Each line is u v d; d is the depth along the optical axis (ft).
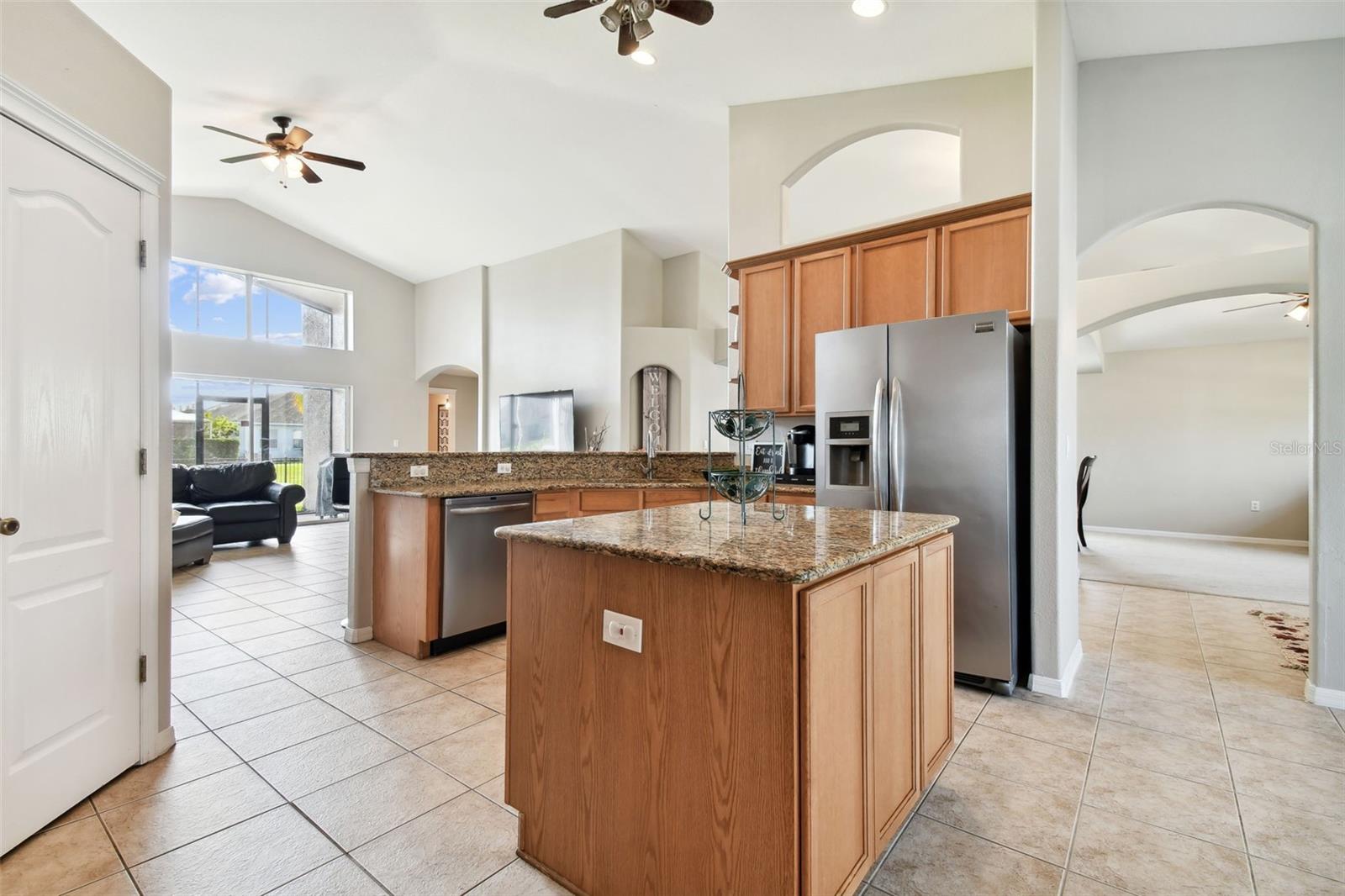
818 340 10.51
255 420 25.38
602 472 14.98
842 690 4.30
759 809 3.91
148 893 4.74
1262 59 9.12
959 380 9.07
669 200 21.30
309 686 8.93
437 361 30.35
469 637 10.94
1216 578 17.04
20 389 5.27
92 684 6.01
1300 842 5.45
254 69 15.53
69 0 5.68
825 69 12.42
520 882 4.98
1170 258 17.35
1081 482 21.89
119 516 6.34
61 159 5.63
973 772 6.67
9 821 5.14
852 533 5.30
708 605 4.14
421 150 19.79
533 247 26.27
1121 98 9.89
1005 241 10.25
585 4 9.32
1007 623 8.78
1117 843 5.45
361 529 11.06
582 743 4.84
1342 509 8.39
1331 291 8.52
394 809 5.89
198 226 23.72
